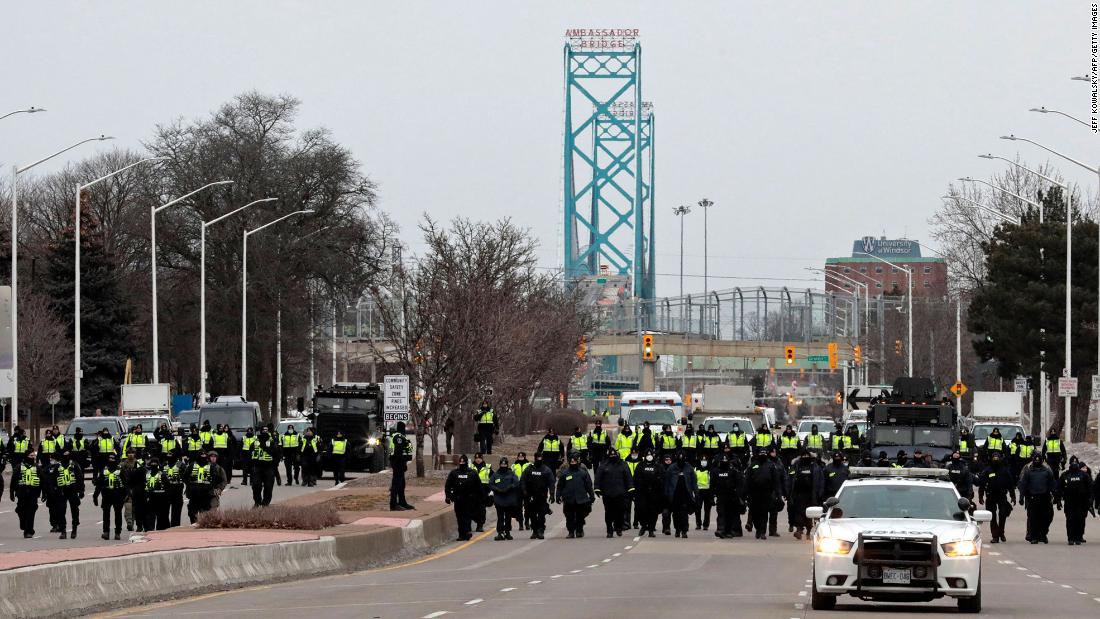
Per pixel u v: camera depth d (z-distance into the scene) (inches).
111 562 3203.7
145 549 3535.9
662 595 3388.3
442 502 6048.2
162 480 4827.8
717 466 5565.9
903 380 6796.3
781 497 5349.4
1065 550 4963.1
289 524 4635.8
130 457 4827.8
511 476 5280.5
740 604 3186.5
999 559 4621.1
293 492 7012.8
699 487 5708.7
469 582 3750.0
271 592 3513.8
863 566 2979.8
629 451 6742.1
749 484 5221.5
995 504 5275.6
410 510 5610.2
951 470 5344.5
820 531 3061.0
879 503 3152.1
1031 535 5251.0
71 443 7017.7
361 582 3801.7
